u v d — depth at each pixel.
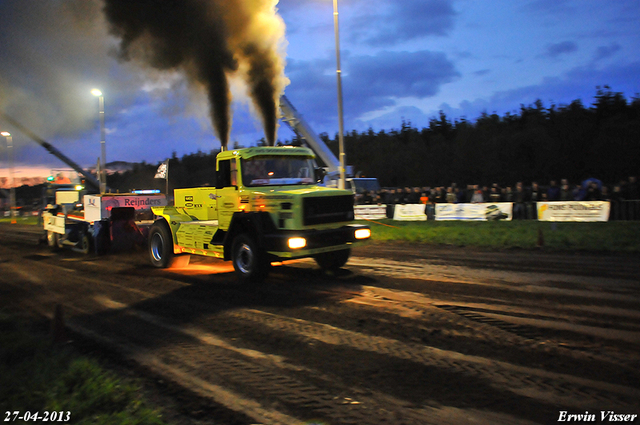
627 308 5.91
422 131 53.91
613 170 27.70
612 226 14.40
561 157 30.11
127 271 10.55
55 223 16.05
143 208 14.30
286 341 5.08
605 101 34.22
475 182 34.72
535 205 17.70
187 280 9.05
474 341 4.84
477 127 40.41
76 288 8.70
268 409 3.53
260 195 8.22
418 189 22.42
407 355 4.53
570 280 7.73
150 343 5.20
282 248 7.57
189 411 3.54
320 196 8.08
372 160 46.56
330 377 4.08
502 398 3.57
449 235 14.18
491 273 8.55
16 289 8.83
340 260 9.27
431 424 3.23
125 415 3.34
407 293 7.13
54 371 4.20
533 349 4.56
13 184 41.81
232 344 5.06
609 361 4.20
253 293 7.54
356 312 6.12
